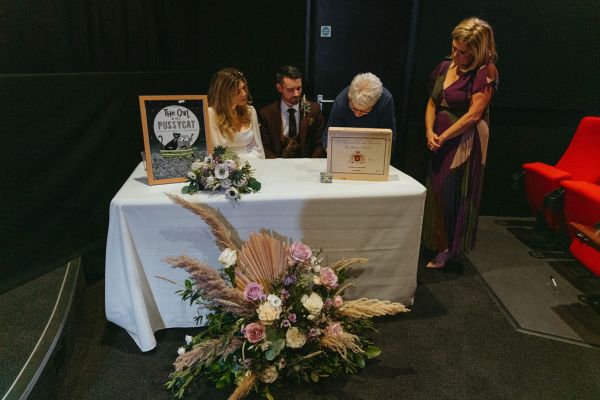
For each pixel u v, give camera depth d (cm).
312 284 160
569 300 233
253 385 154
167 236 172
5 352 149
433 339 195
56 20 207
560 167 301
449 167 239
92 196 233
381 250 190
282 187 180
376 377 170
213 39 336
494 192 356
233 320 167
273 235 179
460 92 225
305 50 339
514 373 175
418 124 345
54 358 155
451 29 318
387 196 179
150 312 184
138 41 272
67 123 211
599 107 328
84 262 231
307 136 273
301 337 151
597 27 310
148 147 175
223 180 167
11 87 182
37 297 185
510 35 314
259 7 328
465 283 249
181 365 143
